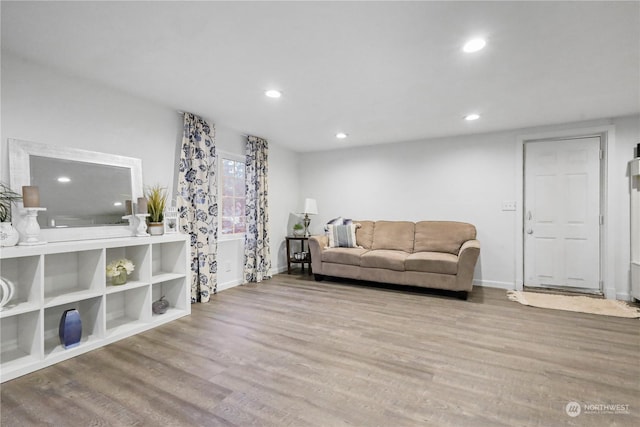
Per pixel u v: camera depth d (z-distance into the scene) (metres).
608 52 2.14
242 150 4.43
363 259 4.18
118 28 1.89
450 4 1.66
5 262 2.19
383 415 1.58
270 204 5.01
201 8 1.69
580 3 1.64
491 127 4.00
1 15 1.74
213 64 2.35
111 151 2.82
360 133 4.35
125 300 2.95
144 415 1.58
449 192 4.50
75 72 2.49
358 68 2.41
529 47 2.09
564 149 3.90
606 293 3.63
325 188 5.50
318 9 1.70
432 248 4.26
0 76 2.17
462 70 2.43
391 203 4.93
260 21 1.81
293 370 2.03
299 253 5.16
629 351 2.27
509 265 4.13
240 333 2.64
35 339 2.11
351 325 2.82
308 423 1.52
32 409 1.64
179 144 3.46
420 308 3.30
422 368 2.05
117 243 2.53
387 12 1.72
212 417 1.56
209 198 3.79
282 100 3.09
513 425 1.50
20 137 2.27
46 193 2.38
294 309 3.28
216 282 3.89
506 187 4.14
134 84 2.72
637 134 3.50
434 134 4.37
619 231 3.58
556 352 2.27
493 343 2.42
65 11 1.71
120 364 2.12
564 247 3.92
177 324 2.86
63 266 2.51
